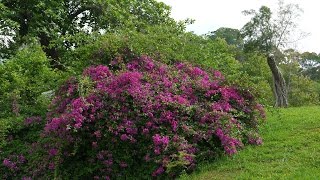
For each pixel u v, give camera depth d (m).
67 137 7.59
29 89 10.34
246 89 8.73
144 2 16.36
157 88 8.02
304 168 6.45
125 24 13.47
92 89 7.93
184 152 6.99
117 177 7.51
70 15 18.20
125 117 7.55
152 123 7.48
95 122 7.61
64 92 8.62
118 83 7.94
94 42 9.80
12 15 16.22
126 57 9.06
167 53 9.66
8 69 10.69
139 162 7.59
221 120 7.68
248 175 6.44
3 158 8.94
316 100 33.06
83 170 7.76
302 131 8.55
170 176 7.07
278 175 6.27
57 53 16.05
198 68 9.41
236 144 7.52
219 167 7.05
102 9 16.55
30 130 9.64
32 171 8.46
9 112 9.95
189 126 7.56
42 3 15.88
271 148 7.68
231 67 11.06
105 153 7.56
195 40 11.10
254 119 8.62
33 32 15.70
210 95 8.38
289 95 32.91
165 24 14.43
